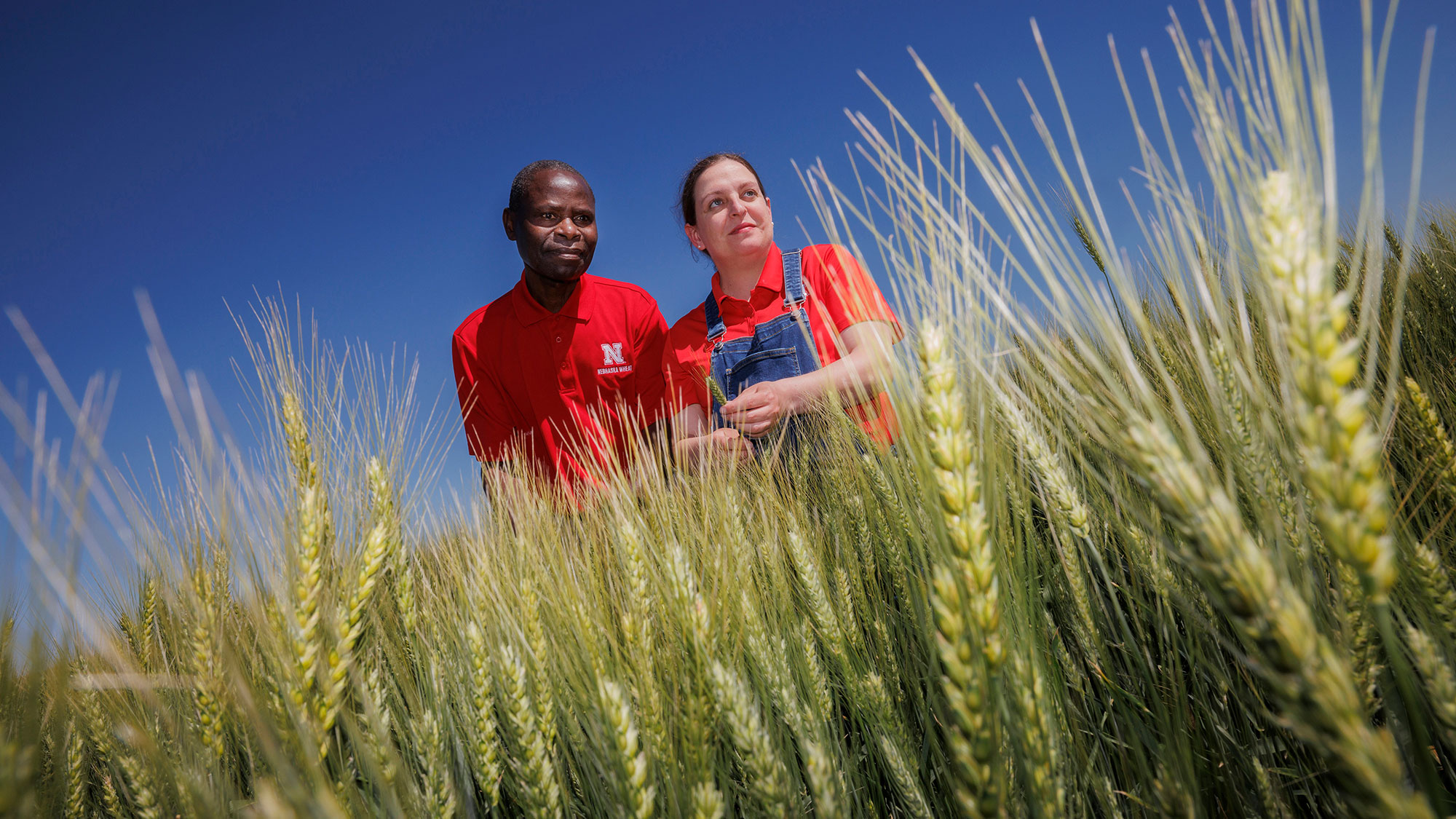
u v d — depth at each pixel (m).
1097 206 0.69
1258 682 1.02
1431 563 0.83
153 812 1.11
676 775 1.01
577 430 3.06
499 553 1.65
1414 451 1.19
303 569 0.92
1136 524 1.10
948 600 0.63
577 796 1.25
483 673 1.10
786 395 2.41
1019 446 1.12
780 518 1.90
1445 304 2.45
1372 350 0.55
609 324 3.37
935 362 0.68
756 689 1.26
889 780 1.19
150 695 0.75
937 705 1.05
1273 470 0.83
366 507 1.52
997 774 0.62
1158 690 1.09
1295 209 0.52
